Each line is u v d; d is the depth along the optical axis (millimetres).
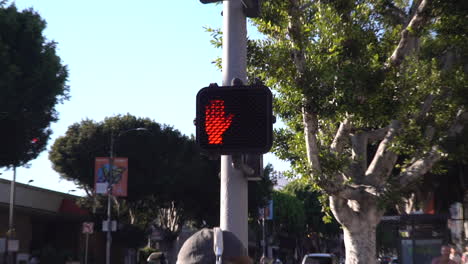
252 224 75688
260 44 14367
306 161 15266
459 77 14406
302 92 13805
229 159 5434
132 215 56250
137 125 53281
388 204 15523
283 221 83188
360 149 17203
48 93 28562
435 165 17453
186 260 3195
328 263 28562
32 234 52469
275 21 13445
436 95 15688
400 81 14234
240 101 4758
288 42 14156
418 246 23359
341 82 13516
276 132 18484
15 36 27422
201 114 4781
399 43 14477
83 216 52531
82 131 52656
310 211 87812
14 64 27203
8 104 26859
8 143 27938
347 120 15695
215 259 3182
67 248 54594
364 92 13656
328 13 14672
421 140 15180
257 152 4691
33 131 28688
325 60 14336
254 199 57719
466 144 15766
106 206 53844
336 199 16328
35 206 45844
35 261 42875
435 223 23281
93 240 57688
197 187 53719
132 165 52312
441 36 15148
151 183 52156
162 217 58781
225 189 5410
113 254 61688
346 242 16703
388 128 17516
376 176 16484
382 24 16500
